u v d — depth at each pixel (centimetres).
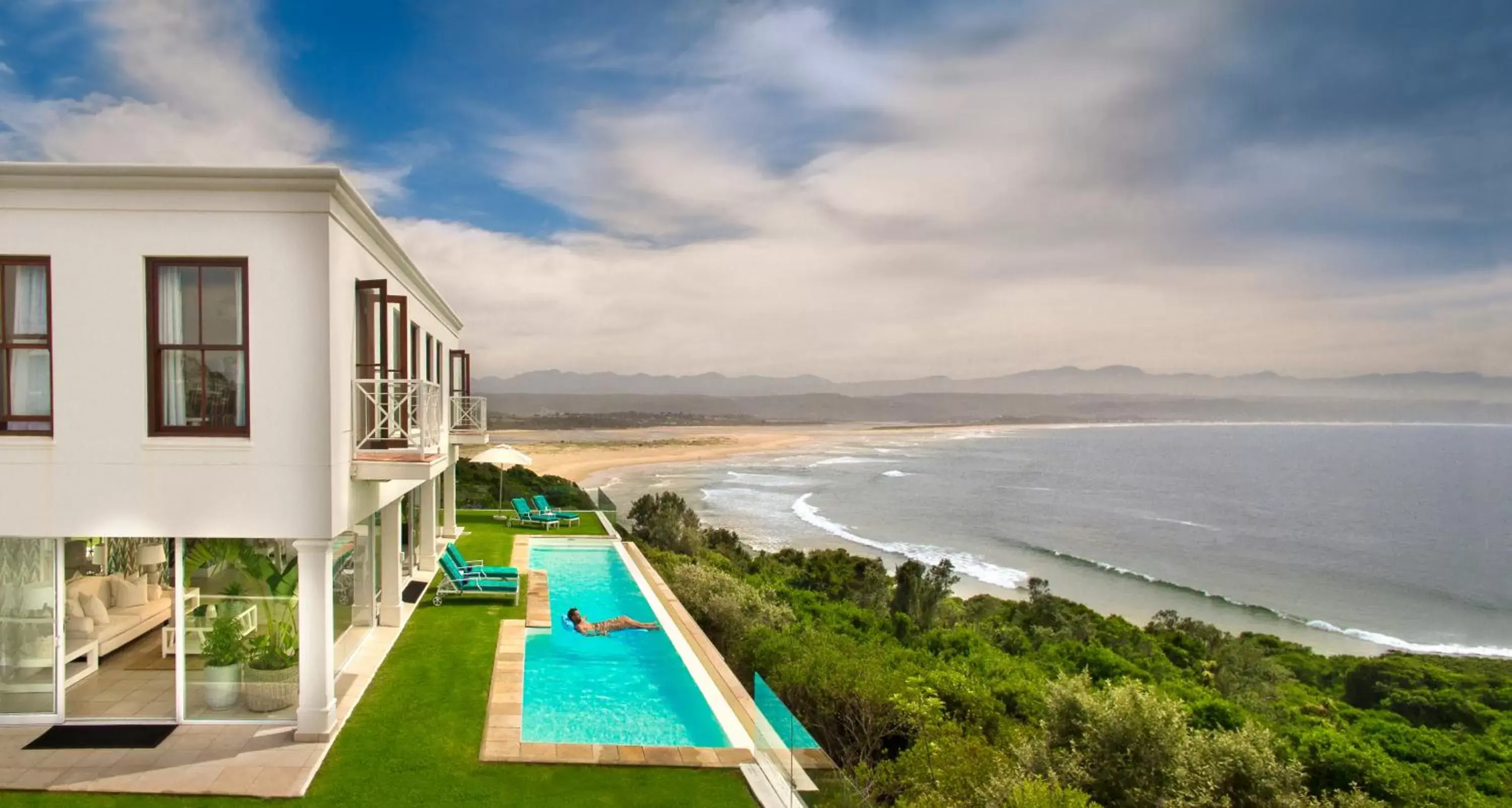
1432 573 5794
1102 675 2381
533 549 2297
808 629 1781
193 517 839
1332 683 3117
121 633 905
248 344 838
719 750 896
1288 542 6750
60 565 866
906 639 2305
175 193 824
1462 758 2023
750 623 1688
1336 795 1131
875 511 6962
